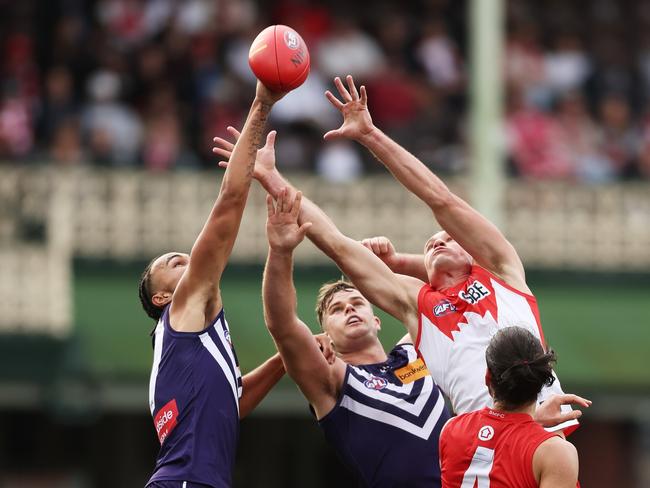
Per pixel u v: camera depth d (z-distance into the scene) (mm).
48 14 63375
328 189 57969
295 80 22906
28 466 62375
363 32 65062
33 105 60719
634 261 58281
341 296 26062
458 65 65625
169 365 22312
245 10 63844
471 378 23297
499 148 57906
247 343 53781
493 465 20844
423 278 26266
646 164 64625
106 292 55625
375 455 24438
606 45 68125
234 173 22641
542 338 23531
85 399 54812
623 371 56781
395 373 25125
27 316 54844
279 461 63969
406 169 24234
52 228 56062
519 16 67438
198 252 22516
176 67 62156
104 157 59406
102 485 62688
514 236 58344
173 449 21953
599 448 63906
